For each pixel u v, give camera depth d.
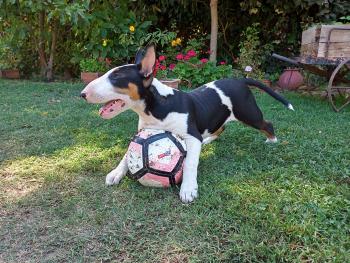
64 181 1.13
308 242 0.81
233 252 0.79
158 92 1.03
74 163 1.25
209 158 1.28
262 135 1.50
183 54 2.99
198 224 0.88
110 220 0.92
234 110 1.23
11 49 3.26
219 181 1.09
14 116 1.85
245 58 3.02
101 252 0.81
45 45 3.29
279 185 1.06
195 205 0.97
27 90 2.55
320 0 2.79
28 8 2.95
